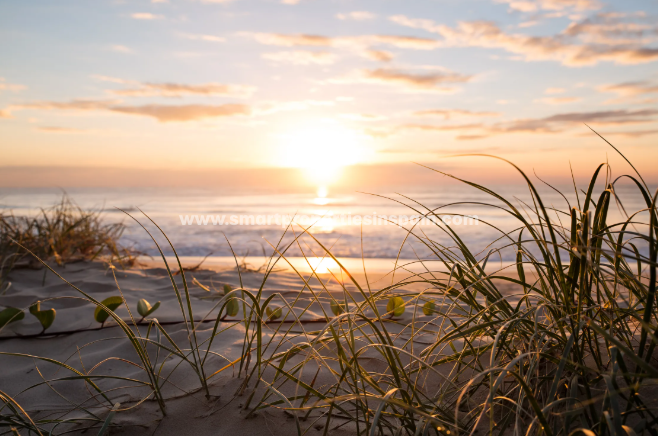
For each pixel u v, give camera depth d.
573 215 1.17
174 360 1.73
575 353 1.11
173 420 1.29
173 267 4.43
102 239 4.48
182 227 12.45
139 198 35.22
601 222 1.14
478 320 1.45
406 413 1.15
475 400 1.33
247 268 4.16
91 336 2.06
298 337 1.98
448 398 1.32
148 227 12.05
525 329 1.30
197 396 1.41
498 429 1.17
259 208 25.00
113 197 36.31
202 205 27.02
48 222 4.13
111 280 3.40
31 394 1.50
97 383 1.56
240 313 2.44
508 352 1.31
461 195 37.94
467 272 1.40
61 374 1.66
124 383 1.54
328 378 1.54
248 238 9.90
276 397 1.40
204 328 2.14
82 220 4.40
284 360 1.25
